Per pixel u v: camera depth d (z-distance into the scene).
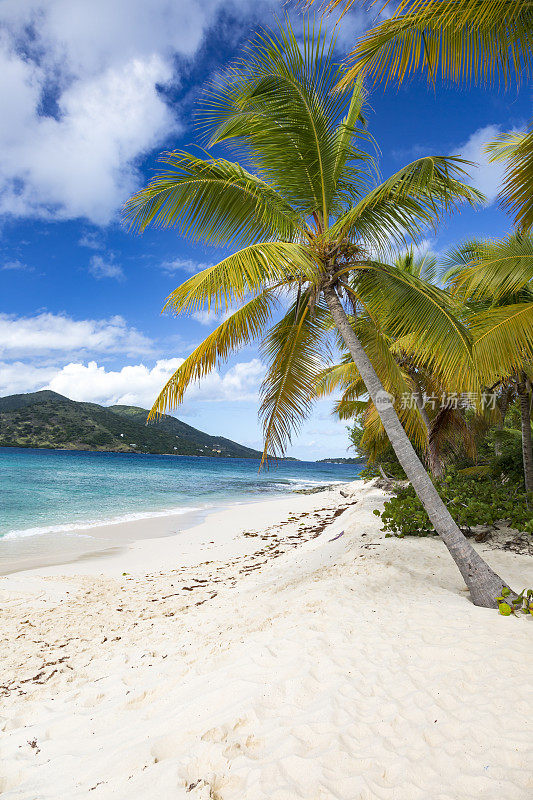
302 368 7.43
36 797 2.25
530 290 8.61
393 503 9.15
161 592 7.07
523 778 2.14
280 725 2.65
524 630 3.80
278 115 5.65
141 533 12.65
